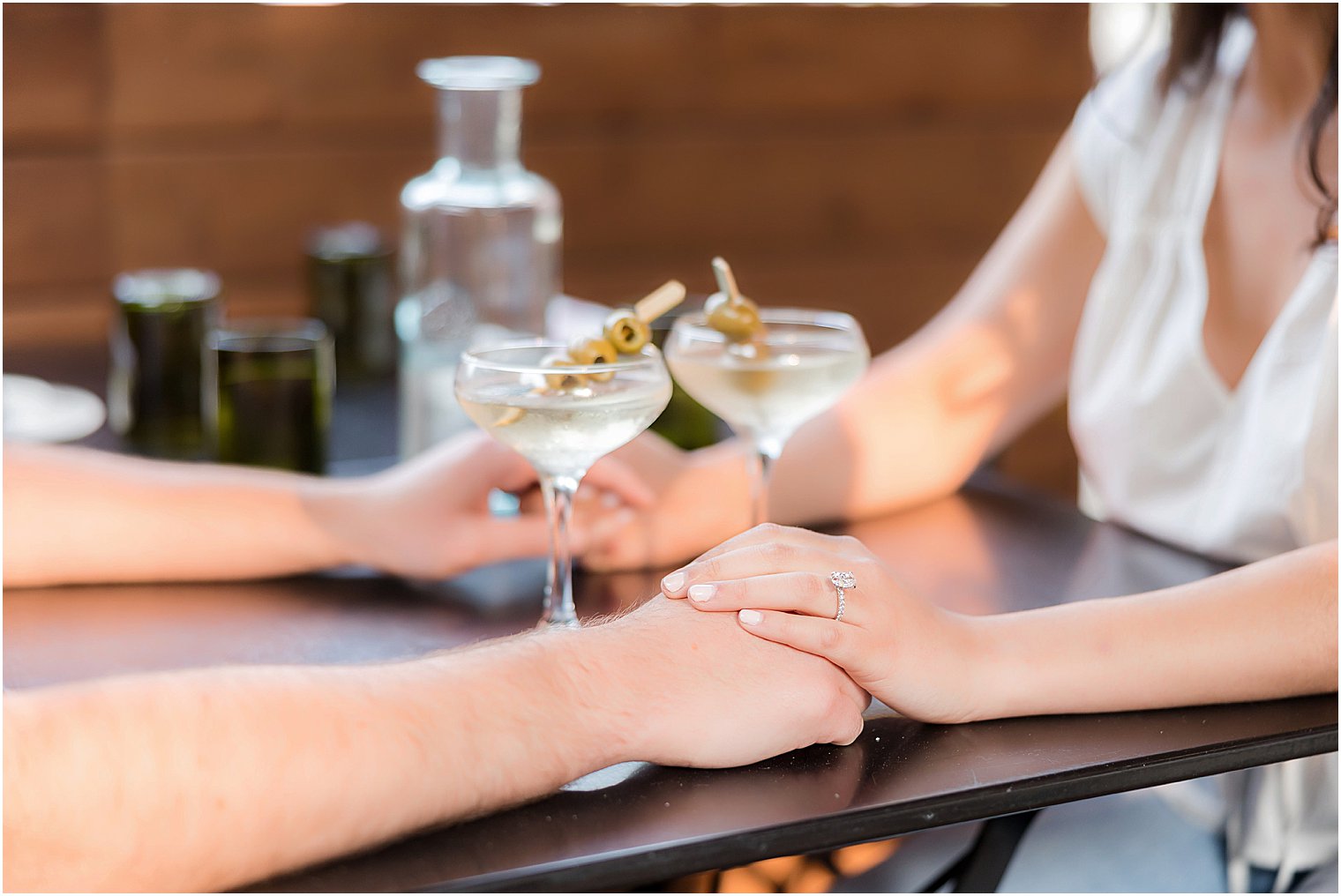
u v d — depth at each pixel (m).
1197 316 1.77
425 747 1.37
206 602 1.62
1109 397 1.81
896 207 3.33
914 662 1.45
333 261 2.11
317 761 1.35
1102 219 1.89
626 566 1.67
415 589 1.65
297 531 1.66
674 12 3.04
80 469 1.67
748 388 1.61
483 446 1.69
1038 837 1.68
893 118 3.29
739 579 1.46
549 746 1.39
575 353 1.51
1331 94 1.71
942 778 1.42
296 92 2.77
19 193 2.58
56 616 1.60
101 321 2.68
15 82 2.54
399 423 1.98
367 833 1.35
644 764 1.43
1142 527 1.78
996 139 3.38
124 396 1.91
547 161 3.00
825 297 3.30
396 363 2.15
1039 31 3.36
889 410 1.82
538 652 1.42
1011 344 1.89
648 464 1.71
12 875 1.34
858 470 1.78
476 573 1.68
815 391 1.62
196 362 1.91
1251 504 1.70
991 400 1.87
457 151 1.89
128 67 2.62
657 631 1.45
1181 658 1.48
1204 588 1.52
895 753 1.44
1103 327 1.83
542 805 1.39
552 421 1.49
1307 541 1.68
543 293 1.90
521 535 1.67
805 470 1.76
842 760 1.43
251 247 2.79
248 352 1.79
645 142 3.07
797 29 3.15
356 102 2.83
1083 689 1.48
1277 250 1.75
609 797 1.40
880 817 1.39
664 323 1.81
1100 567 1.68
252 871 1.34
